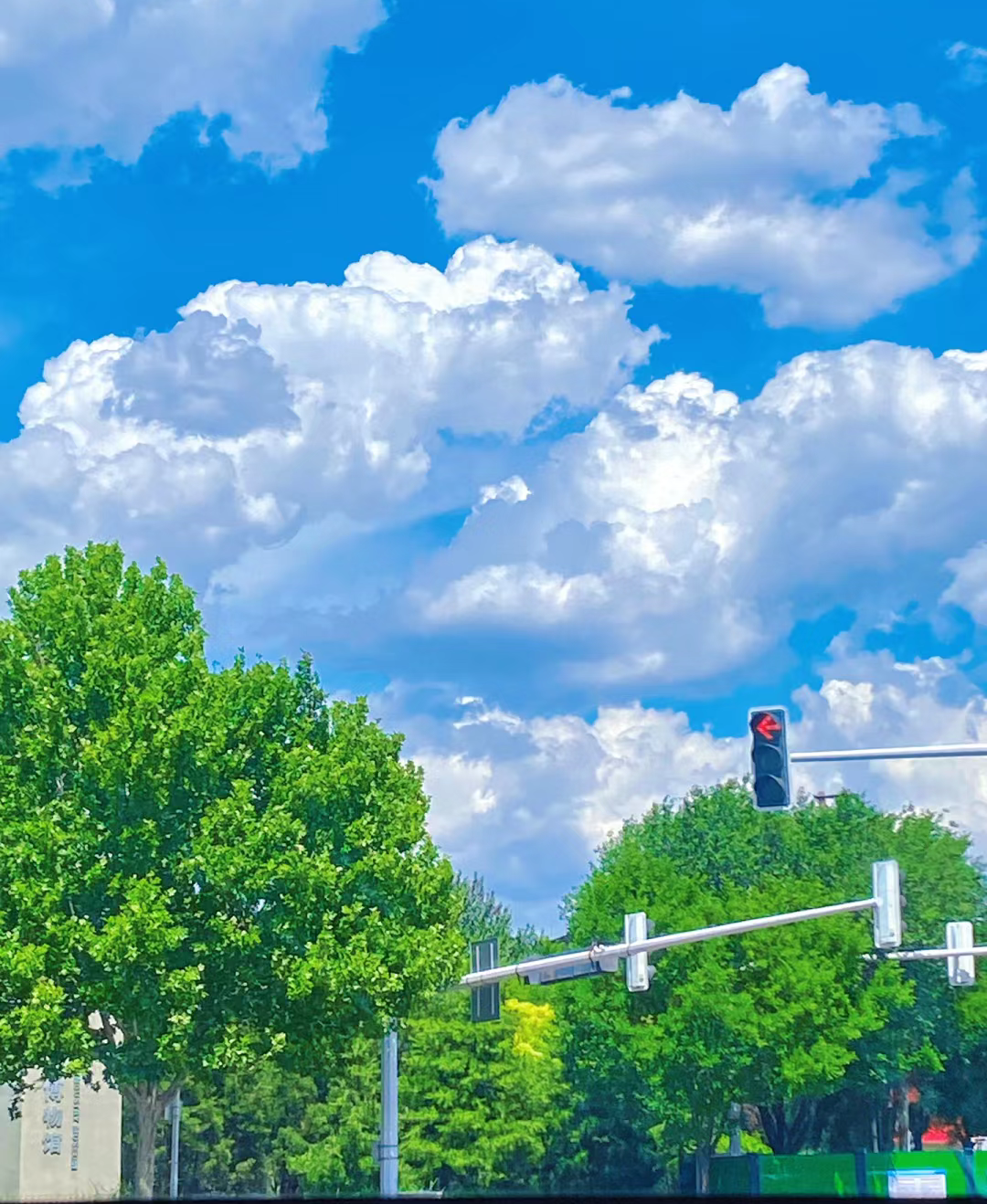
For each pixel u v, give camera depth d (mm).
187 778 42156
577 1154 78312
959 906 85438
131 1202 44156
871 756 26281
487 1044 68562
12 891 40656
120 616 43438
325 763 44031
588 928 73562
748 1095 71688
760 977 71375
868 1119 90438
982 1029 85938
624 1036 71312
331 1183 71750
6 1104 67312
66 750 42250
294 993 41938
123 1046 42688
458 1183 70125
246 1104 82500
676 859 87938
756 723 26438
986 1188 69250
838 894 76500
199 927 42438
